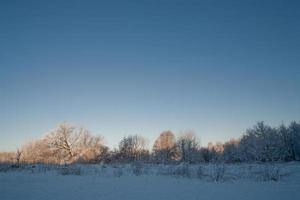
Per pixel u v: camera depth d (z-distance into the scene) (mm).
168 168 37250
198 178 28656
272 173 31094
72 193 18703
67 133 77688
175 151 93062
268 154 68625
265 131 73562
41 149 75688
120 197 17219
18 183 24297
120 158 81562
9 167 46656
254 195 18141
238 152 75375
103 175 31828
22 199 16594
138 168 35625
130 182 25078
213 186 22531
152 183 24328
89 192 19141
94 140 79688
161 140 94688
